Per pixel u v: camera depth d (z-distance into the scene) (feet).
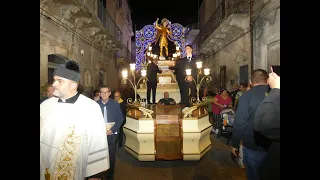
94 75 36.14
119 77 60.18
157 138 15.84
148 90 22.43
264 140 8.50
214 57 48.57
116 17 55.93
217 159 17.34
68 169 7.03
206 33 46.32
